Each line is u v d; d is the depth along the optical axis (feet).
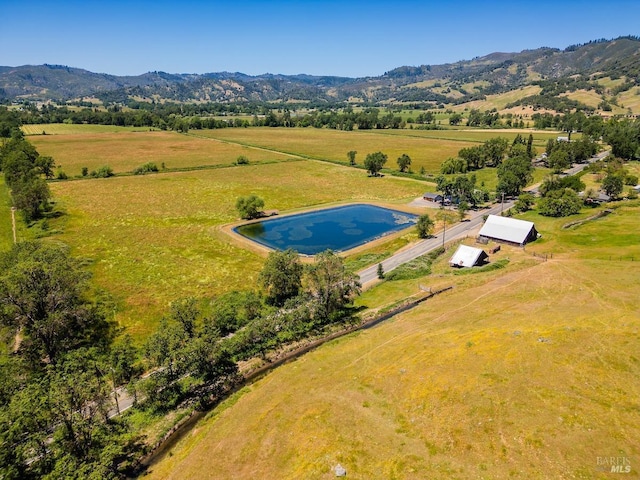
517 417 119.24
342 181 537.65
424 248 304.91
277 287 223.92
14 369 154.71
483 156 601.21
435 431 119.75
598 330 159.43
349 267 273.33
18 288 174.70
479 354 152.35
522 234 295.69
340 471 108.78
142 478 121.49
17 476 112.98
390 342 176.04
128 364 170.09
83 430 123.03
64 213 393.29
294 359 178.29
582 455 104.58
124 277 261.24
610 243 281.95
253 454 122.21
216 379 166.81
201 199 450.30
